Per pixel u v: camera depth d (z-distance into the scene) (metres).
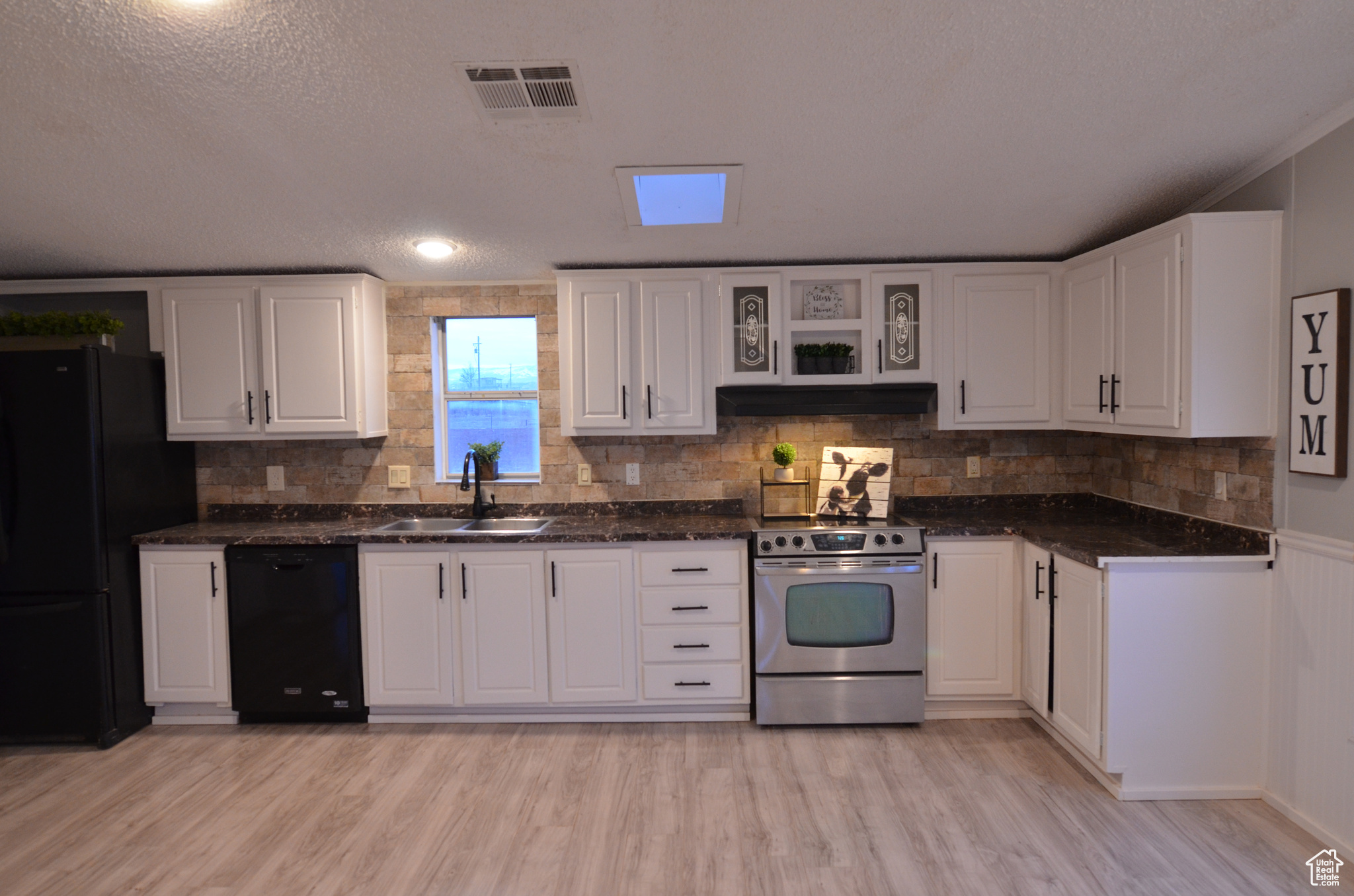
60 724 3.24
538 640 3.39
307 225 3.03
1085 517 3.65
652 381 3.59
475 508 3.83
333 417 3.62
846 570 3.28
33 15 1.67
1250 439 2.71
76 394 3.21
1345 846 2.31
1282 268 2.53
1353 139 2.23
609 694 3.39
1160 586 2.65
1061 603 2.99
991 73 1.97
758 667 3.32
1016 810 2.62
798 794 2.75
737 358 3.60
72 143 2.29
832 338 3.69
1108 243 3.38
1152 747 2.67
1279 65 1.96
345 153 2.38
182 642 3.43
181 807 2.72
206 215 2.91
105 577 3.26
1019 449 3.91
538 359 3.93
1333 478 2.34
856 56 1.88
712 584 3.37
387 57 1.85
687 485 3.91
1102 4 1.70
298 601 3.39
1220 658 2.65
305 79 1.95
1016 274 3.56
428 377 3.93
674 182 2.87
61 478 3.22
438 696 3.41
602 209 2.89
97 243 3.19
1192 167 2.60
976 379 3.58
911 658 3.30
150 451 3.55
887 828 2.52
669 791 2.80
